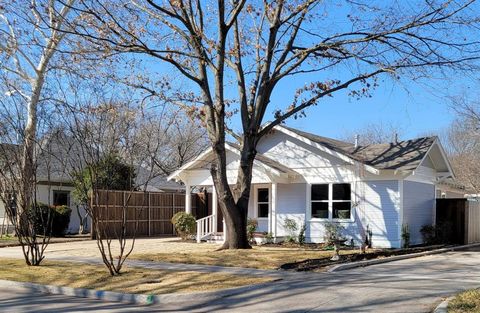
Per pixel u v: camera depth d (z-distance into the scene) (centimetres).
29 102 1980
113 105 1859
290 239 2162
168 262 1511
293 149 2247
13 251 1902
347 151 2239
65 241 2331
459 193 3222
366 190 2053
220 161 1806
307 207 2181
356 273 1330
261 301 988
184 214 2405
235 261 1516
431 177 2311
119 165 2598
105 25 1516
